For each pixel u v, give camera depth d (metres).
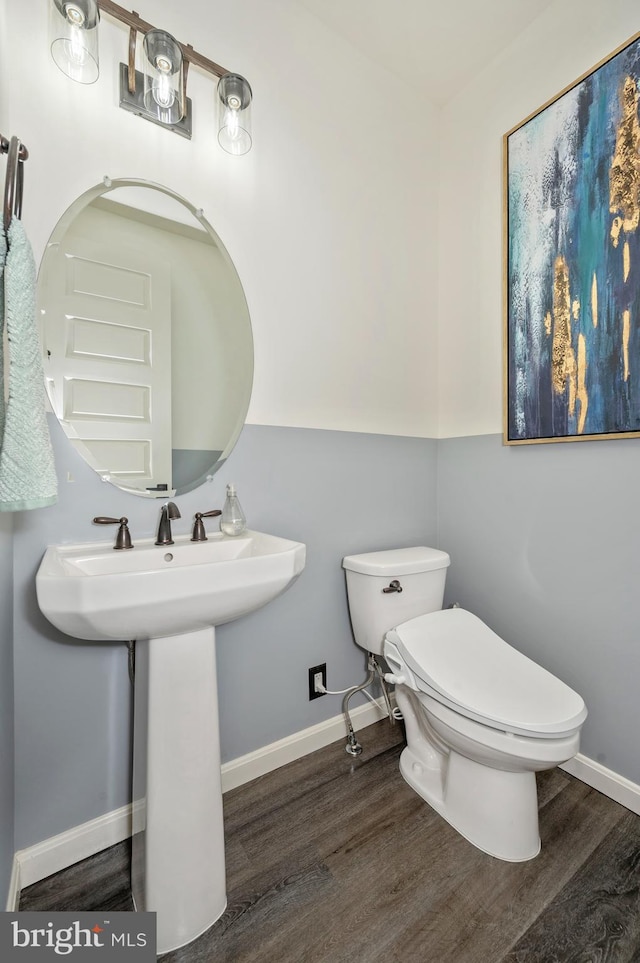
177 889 0.87
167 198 1.19
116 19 1.07
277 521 1.40
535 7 1.41
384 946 0.87
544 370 1.43
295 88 1.41
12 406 0.62
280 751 1.41
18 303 0.63
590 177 1.28
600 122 1.25
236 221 1.30
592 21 1.29
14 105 0.95
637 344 1.19
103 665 1.08
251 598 0.91
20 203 0.71
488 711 0.99
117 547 1.06
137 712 0.97
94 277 1.11
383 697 1.68
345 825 1.17
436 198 1.84
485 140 1.65
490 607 1.66
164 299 1.21
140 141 1.13
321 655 1.51
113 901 0.95
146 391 1.19
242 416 1.31
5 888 0.87
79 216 1.08
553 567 1.44
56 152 1.01
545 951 0.86
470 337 1.73
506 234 1.54
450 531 1.82
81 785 1.06
